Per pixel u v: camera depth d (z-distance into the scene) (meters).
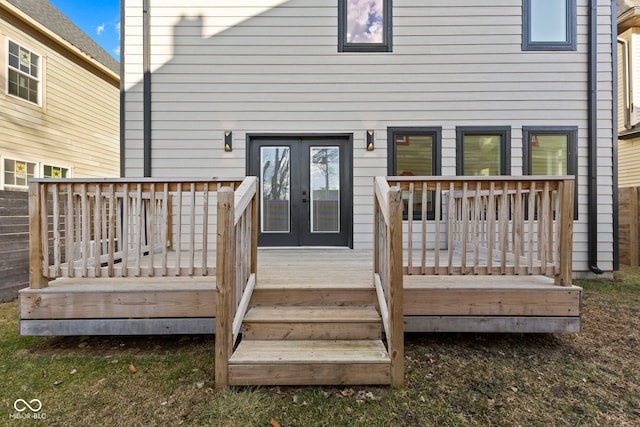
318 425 1.71
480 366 2.29
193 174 4.64
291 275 3.04
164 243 2.50
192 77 4.62
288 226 4.77
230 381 1.99
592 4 4.59
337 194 4.77
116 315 2.49
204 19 4.63
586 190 4.62
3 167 6.29
